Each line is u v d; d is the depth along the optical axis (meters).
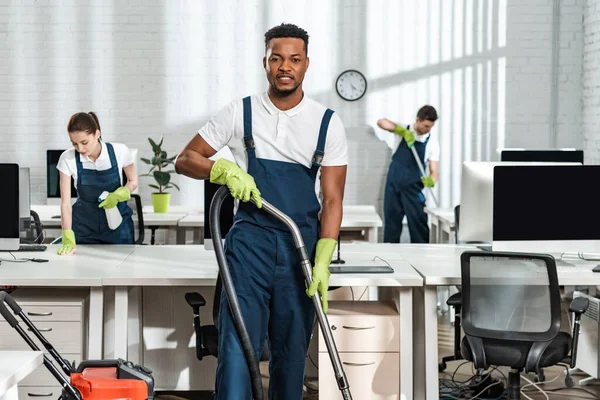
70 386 2.50
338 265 4.21
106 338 4.38
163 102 8.45
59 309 4.02
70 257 4.55
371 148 8.49
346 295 5.04
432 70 8.46
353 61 8.45
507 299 3.80
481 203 4.76
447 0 8.42
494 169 4.35
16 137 8.41
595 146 8.12
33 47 8.37
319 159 3.14
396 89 8.47
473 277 3.83
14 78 8.38
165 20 8.40
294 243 3.11
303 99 3.18
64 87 8.41
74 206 5.11
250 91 8.46
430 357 4.00
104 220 5.06
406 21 8.44
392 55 8.45
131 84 8.43
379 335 3.95
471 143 8.51
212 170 3.02
